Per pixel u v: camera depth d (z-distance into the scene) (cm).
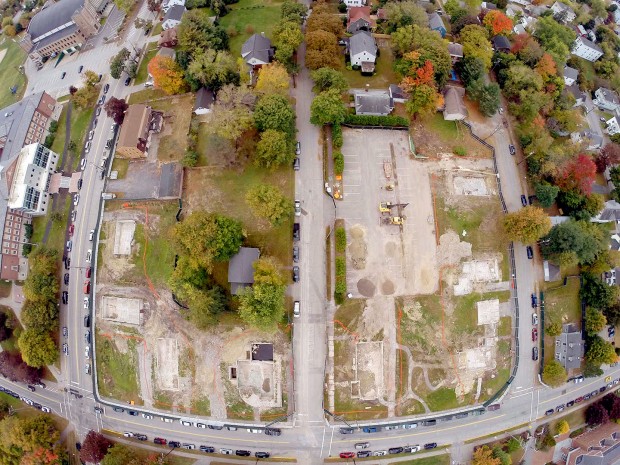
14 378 9225
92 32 12544
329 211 8981
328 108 8719
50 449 8794
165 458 8681
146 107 9638
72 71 12006
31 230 9950
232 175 9138
